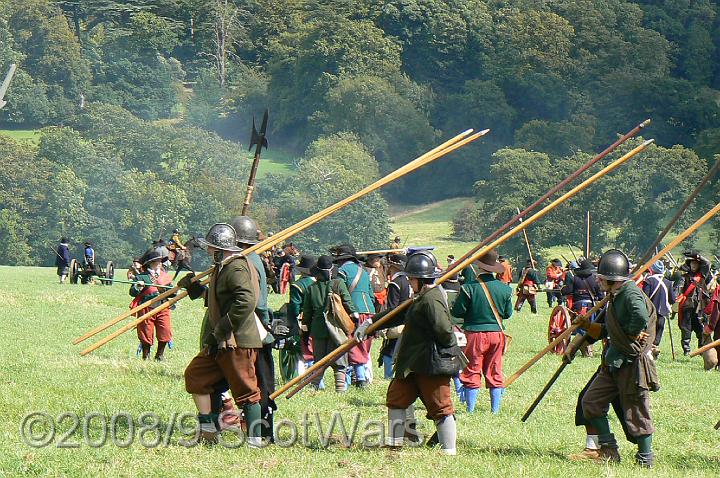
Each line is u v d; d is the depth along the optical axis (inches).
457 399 789.9
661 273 1087.0
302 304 808.9
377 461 514.0
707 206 6402.6
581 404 554.6
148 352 938.1
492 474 491.5
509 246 6082.7
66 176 5890.8
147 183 6122.1
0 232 5698.8
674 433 665.0
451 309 724.7
